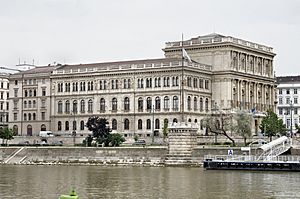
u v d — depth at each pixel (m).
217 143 188.88
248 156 143.38
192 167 154.62
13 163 179.38
